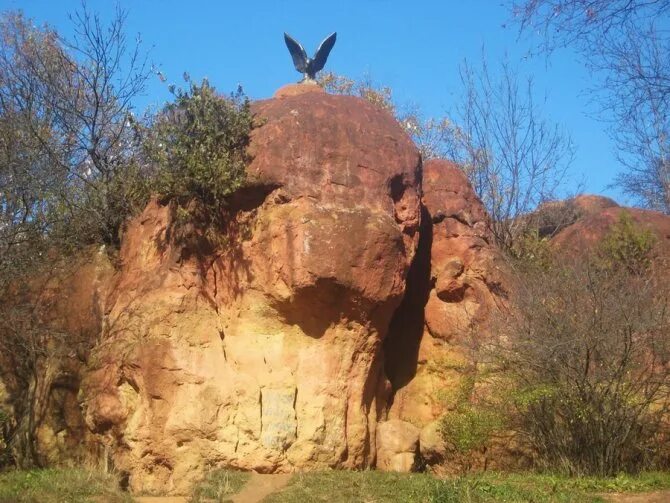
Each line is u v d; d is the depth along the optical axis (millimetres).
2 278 15305
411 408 15523
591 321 12461
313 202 13688
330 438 13266
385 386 14828
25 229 15961
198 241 14094
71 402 14625
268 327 13773
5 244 15656
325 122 14242
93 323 15016
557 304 12984
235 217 14203
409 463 14312
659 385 12469
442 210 16375
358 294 13508
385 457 14281
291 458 12984
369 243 13562
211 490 11984
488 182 23781
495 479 12039
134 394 13281
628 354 12422
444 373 15273
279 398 13172
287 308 13633
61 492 11352
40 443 14477
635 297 12531
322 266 13250
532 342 12773
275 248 13688
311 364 13547
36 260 15891
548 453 13047
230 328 13828
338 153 14102
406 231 14695
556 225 23656
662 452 12938
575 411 12625
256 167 13992
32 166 16391
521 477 12172
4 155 16188
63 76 20672
